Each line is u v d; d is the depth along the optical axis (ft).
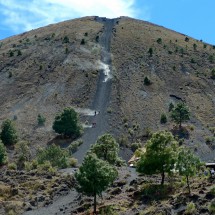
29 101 456.04
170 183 173.17
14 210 174.81
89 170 157.17
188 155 155.84
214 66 566.77
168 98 463.01
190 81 510.17
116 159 238.07
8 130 359.87
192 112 431.02
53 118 412.57
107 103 442.09
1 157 297.94
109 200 169.89
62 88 481.46
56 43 625.00
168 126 395.14
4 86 502.79
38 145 360.28
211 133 384.88
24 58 577.84
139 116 415.85
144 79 497.87
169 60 568.41
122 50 594.65
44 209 175.32
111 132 380.99
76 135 374.63
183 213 135.23
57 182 205.87
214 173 171.12
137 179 192.03
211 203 135.44
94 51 585.63
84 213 157.69
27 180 212.84
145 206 152.56
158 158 172.76
